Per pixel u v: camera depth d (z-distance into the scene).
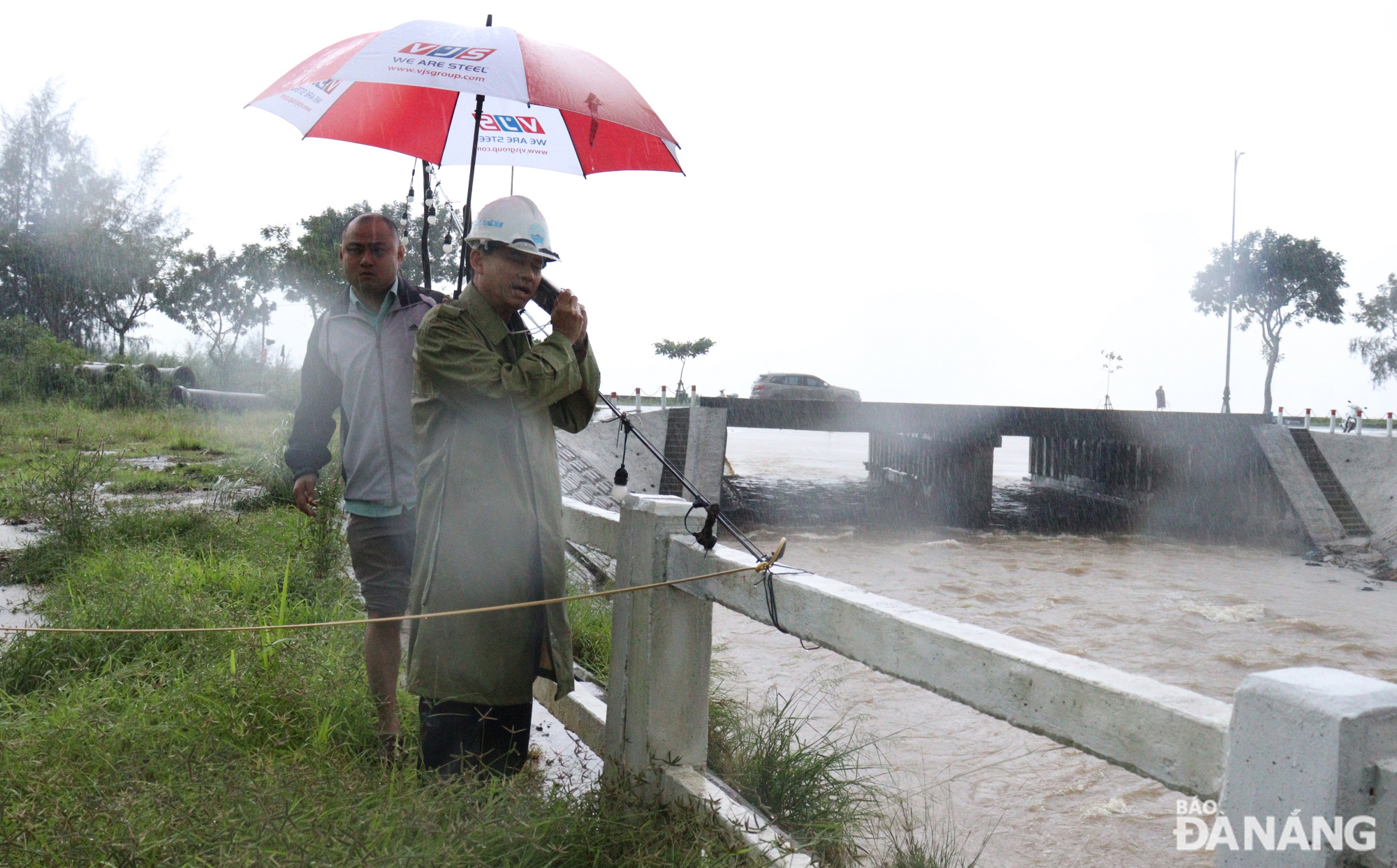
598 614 6.32
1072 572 18.05
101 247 32.97
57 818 2.23
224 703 3.39
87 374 22.59
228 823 2.17
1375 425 49.09
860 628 2.27
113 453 13.80
